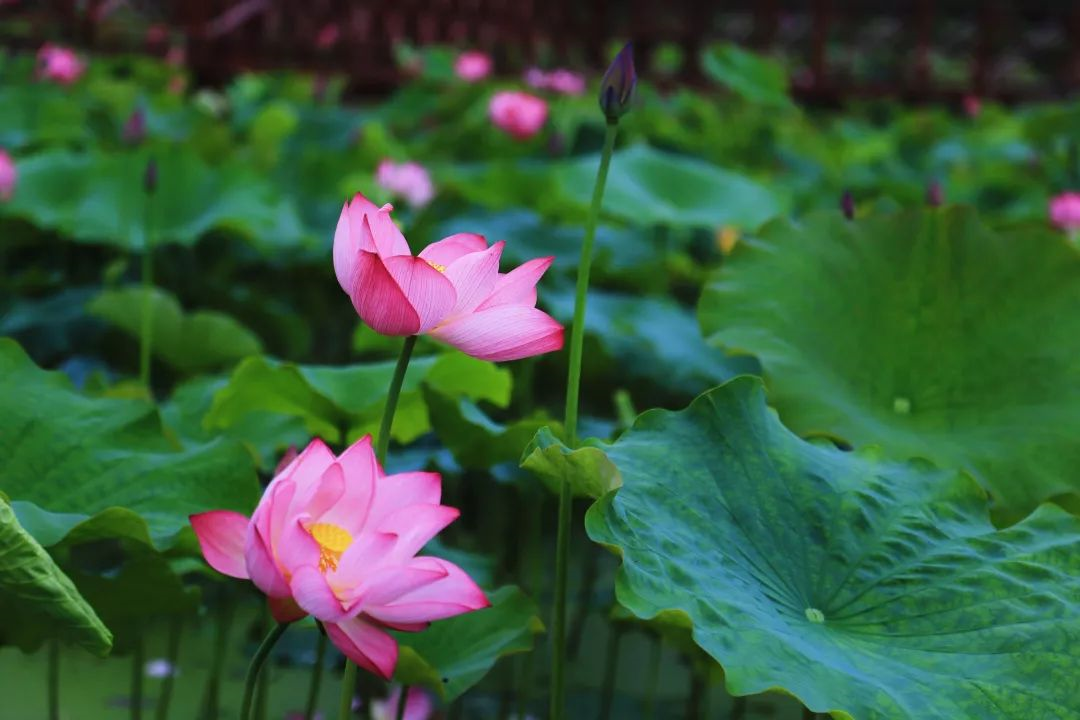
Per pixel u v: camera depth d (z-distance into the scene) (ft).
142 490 9.35
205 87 30.76
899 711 8.55
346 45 33.06
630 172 16.39
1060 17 40.55
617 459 9.14
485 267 8.49
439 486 8.23
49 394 9.54
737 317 10.61
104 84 25.14
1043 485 10.10
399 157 20.90
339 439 10.36
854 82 39.14
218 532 8.16
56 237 15.76
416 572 8.03
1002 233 10.76
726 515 9.09
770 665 8.59
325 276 16.15
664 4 40.11
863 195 22.06
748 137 26.86
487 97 27.25
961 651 8.79
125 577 9.27
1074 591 8.86
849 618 8.93
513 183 17.70
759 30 40.16
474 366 10.22
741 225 15.97
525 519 12.06
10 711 10.89
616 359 12.25
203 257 15.90
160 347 12.16
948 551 9.08
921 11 40.09
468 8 35.70
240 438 10.50
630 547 8.78
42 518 8.99
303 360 15.33
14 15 31.94
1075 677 8.64
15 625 9.21
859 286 10.78
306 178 20.10
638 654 11.94
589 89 32.94
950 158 27.84
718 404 9.33
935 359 10.62
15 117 22.43
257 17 31.58
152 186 12.01
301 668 11.51
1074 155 23.12
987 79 39.45
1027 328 10.57
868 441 10.14
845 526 9.14
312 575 7.97
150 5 34.55
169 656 10.94
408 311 8.42
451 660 9.41
